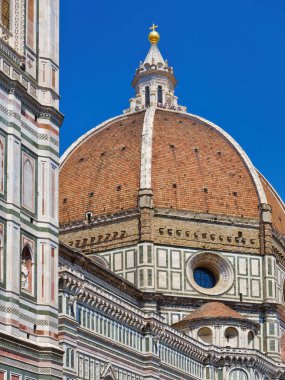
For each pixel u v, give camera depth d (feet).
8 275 174.60
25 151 187.52
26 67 193.26
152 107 616.39
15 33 192.13
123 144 579.89
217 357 476.54
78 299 345.51
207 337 494.59
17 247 178.50
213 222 551.18
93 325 358.84
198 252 541.34
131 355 393.50
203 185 562.25
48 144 194.39
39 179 191.31
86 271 427.74
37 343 180.75
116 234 541.75
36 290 184.24
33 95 194.08
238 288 544.21
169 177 556.10
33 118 192.65
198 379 464.24
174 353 436.76
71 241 554.87
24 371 174.81
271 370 510.99
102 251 542.98
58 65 203.82
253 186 575.79
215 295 536.42
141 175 549.95
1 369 167.02
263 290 547.90
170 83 654.53
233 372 479.00
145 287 518.37
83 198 565.12
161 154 566.77
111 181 562.25
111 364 370.94
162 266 530.68
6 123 181.88
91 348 353.92
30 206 186.80
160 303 520.42
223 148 592.19
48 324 184.14
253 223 560.20
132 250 532.32
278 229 594.24
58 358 184.65
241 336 495.82
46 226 189.26
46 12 202.80
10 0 193.16
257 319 541.75
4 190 178.29
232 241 552.41
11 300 173.37
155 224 538.06
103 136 602.44
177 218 542.98
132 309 396.78
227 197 564.30
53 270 189.47
